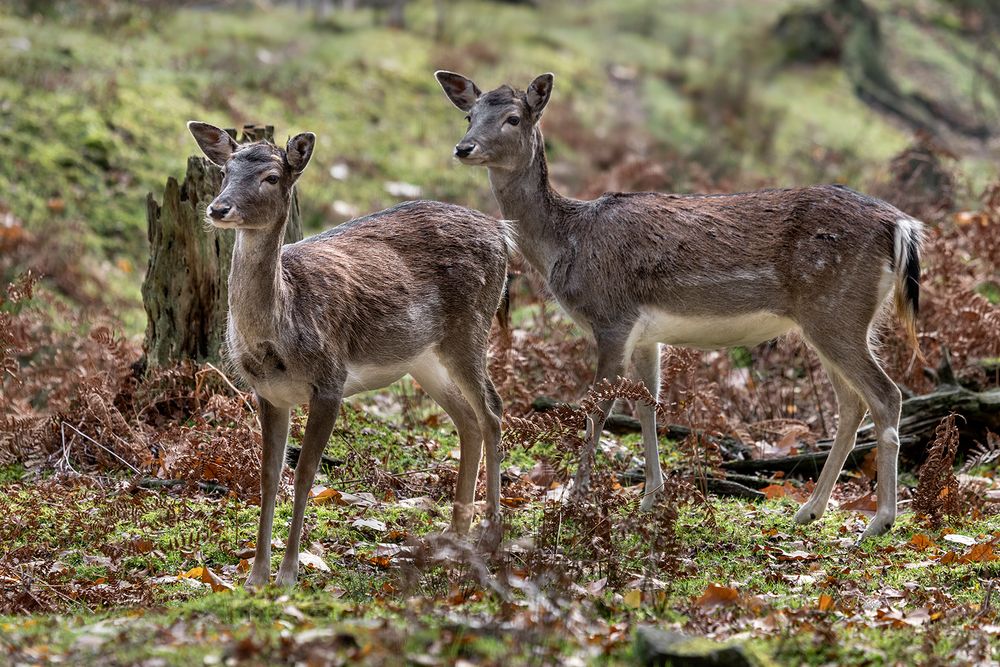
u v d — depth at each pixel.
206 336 12.55
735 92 34.22
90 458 11.73
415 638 6.53
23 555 8.95
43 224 19.64
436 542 8.14
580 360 14.05
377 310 9.47
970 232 16.67
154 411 12.30
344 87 28.12
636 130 29.64
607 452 12.00
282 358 8.74
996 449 12.22
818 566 9.21
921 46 43.91
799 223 10.90
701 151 28.45
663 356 12.23
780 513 10.91
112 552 9.07
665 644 6.49
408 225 10.22
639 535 9.66
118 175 21.69
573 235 11.52
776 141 31.70
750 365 15.30
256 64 28.19
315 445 8.82
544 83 11.63
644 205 11.39
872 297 10.73
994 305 14.84
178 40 28.81
